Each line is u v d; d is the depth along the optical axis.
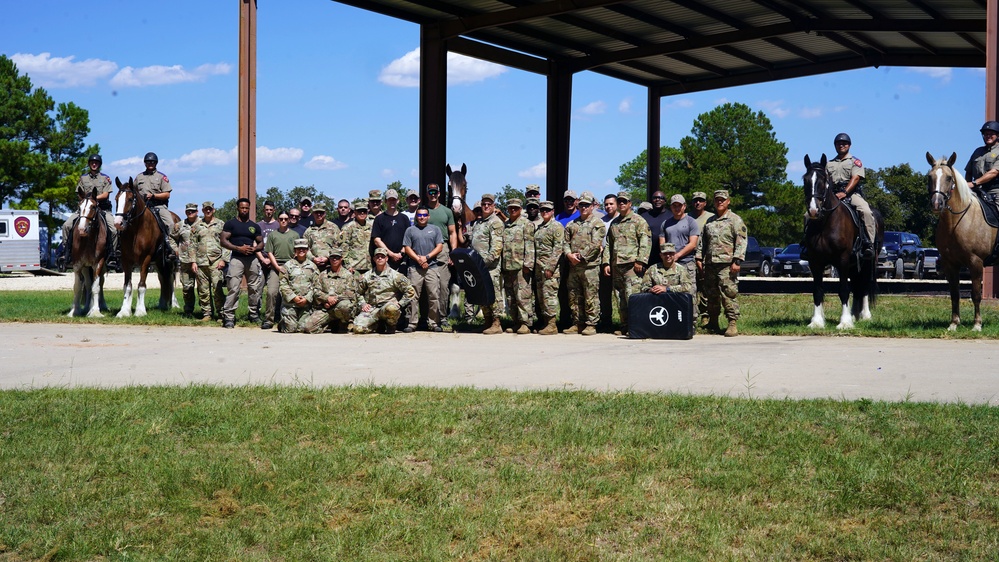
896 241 40.19
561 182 33.44
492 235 15.02
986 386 8.96
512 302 14.96
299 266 15.23
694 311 14.52
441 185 28.33
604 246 14.66
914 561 4.80
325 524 5.48
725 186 75.00
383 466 6.32
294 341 13.73
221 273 17.09
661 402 7.99
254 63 23.89
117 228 17.09
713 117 75.25
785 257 46.72
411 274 15.24
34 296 26.48
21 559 5.11
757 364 10.73
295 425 7.39
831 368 10.32
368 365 10.89
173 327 16.23
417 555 5.04
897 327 15.10
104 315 18.17
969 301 21.17
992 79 20.34
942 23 27.52
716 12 28.61
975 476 5.90
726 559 4.88
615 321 16.81
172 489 5.95
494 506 5.62
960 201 14.07
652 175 37.69
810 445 6.56
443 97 28.41
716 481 5.91
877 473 5.95
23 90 66.88
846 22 27.94
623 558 4.94
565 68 33.41
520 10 26.52
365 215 16.36
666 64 34.22
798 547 5.05
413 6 26.75
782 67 34.66
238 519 5.57
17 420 7.68
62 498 5.82
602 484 5.90
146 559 5.05
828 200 14.84
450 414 7.60
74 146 68.19
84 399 8.42
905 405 7.71
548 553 4.99
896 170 73.38
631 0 26.95
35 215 48.44
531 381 9.55
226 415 7.70
